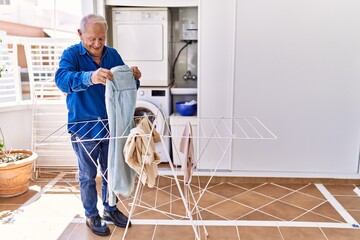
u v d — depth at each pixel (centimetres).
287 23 291
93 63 206
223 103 311
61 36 343
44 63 333
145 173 181
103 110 211
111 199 197
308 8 288
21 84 354
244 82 304
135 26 336
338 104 304
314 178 313
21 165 276
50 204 270
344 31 290
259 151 315
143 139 177
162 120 340
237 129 312
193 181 318
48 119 336
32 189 299
